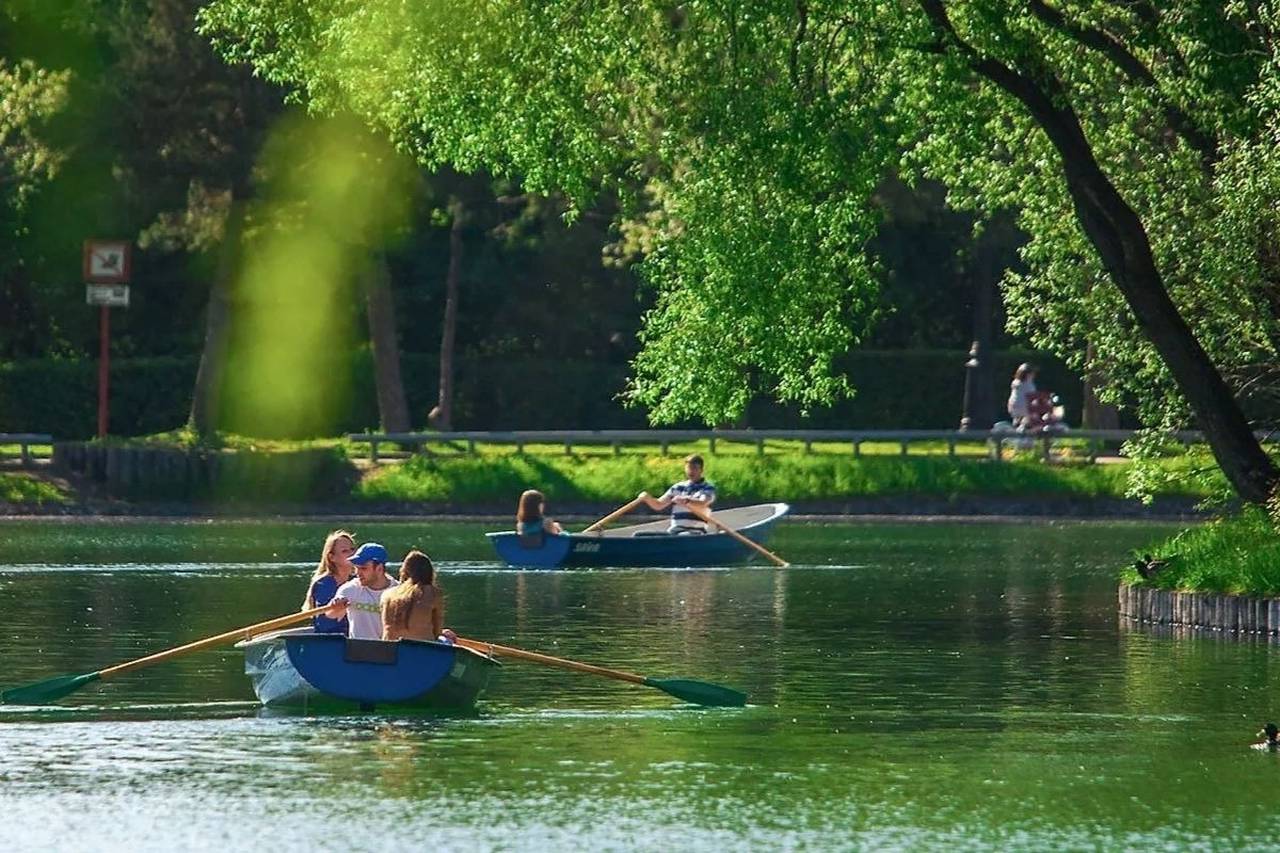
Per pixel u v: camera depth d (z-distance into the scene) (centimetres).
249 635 5400
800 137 6994
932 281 17312
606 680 5775
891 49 6900
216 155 13888
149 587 8269
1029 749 4644
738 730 4891
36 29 14688
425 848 3691
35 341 17262
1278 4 6538
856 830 3844
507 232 16500
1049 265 8106
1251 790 4200
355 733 4822
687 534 10069
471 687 5166
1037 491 13800
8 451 14300
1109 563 9906
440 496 13788
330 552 5638
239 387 16200
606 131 7619
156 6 13750
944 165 8012
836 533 12281
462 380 16925
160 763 4419
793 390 7962
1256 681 5709
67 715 5056
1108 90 7538
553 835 3784
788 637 6750
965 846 3738
